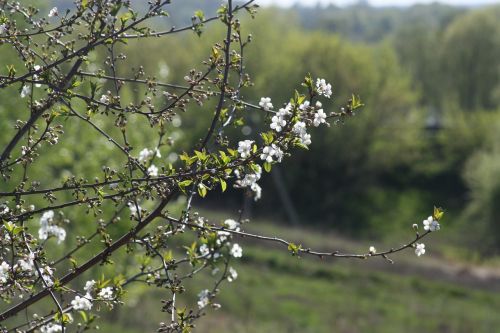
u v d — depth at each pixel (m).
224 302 30.70
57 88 4.04
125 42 4.03
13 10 4.07
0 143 13.77
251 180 4.01
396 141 62.22
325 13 147.88
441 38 90.06
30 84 4.45
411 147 63.62
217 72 4.35
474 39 85.44
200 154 3.88
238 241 43.59
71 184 4.16
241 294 32.56
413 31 92.62
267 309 31.42
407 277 41.44
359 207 59.97
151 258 4.50
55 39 4.11
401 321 32.94
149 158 5.06
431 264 45.59
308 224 57.69
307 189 60.16
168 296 28.06
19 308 4.14
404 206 61.28
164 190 4.14
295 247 4.21
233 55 4.16
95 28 4.18
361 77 59.28
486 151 59.53
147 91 4.17
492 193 53.34
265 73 55.75
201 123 37.28
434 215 4.21
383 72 61.84
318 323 30.80
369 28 160.62
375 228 57.75
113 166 16.83
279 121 3.83
